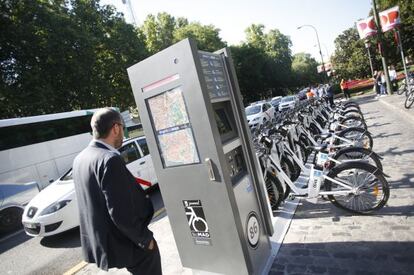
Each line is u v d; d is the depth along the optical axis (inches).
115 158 81.2
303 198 183.5
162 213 235.5
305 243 142.3
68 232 247.8
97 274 161.2
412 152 238.7
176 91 110.8
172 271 143.6
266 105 736.3
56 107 716.0
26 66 662.5
